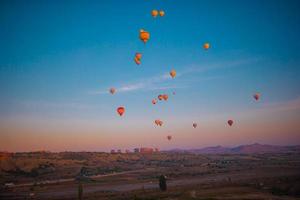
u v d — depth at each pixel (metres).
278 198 52.03
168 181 98.56
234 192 60.72
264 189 62.94
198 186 75.06
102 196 68.00
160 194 61.06
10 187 102.19
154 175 126.50
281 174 96.88
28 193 84.25
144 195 61.69
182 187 75.00
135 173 142.88
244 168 137.00
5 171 142.25
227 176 103.50
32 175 139.50
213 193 60.09
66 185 102.69
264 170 119.50
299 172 100.56
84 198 66.88
